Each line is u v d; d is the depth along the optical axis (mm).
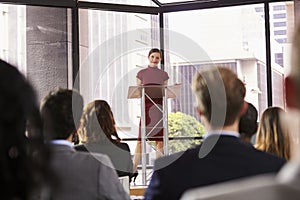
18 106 1036
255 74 7320
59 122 2412
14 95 1032
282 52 7270
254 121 2777
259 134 3314
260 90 7305
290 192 753
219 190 833
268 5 7266
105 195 2396
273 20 7277
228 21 7363
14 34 6801
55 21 6918
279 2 7250
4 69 1044
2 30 6730
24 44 6852
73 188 2350
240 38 7348
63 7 6914
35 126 1100
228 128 2053
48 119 2408
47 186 1100
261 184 782
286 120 879
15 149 1039
